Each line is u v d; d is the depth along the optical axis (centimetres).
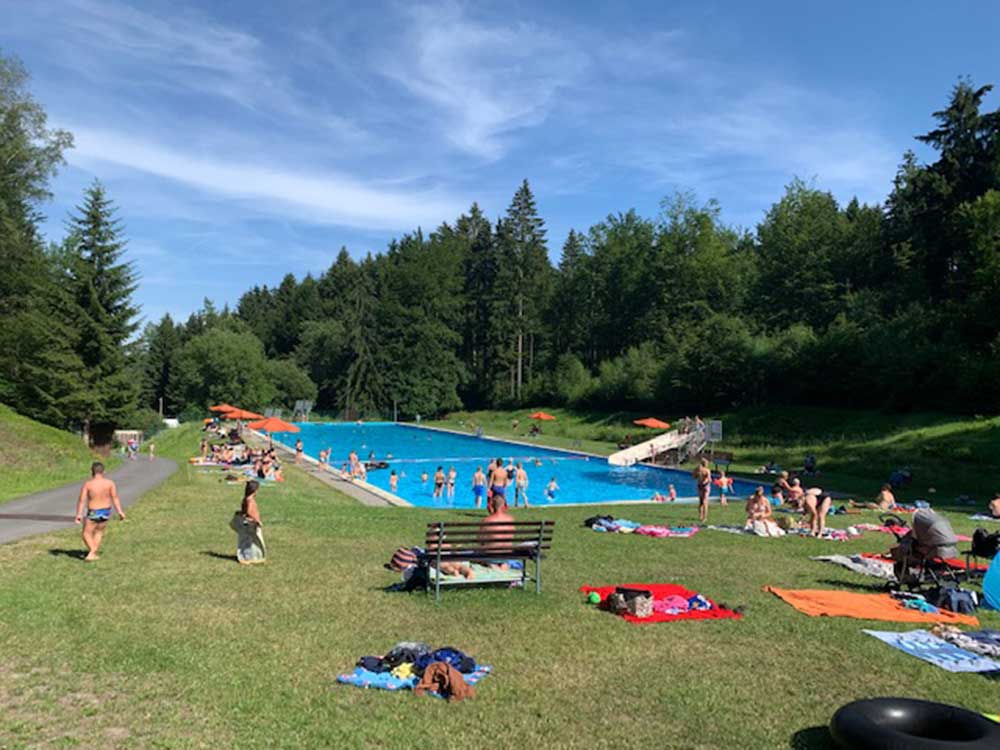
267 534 1524
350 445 5878
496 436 6406
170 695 638
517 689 679
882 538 1725
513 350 9275
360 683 675
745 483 3450
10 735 548
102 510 1202
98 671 689
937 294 5531
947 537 1101
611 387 7075
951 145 5662
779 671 747
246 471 3272
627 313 8281
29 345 4428
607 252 8825
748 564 1335
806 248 6444
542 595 1039
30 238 4703
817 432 4647
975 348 4453
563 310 9325
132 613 886
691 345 6225
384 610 933
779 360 5462
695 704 655
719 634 871
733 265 7631
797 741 584
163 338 11200
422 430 7625
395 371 9169
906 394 4481
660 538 1650
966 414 4100
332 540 1464
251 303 14112
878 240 6431
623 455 4484
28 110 4341
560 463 4622
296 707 620
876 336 4900
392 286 9562
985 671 764
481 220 11594
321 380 10081
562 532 1716
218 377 9056
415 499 3356
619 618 927
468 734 579
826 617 961
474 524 1028
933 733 562
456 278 9850
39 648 748
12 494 2092
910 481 3066
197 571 1131
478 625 879
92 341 4631
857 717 555
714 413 5878
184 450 4503
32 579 1045
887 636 875
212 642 785
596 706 645
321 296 12331
